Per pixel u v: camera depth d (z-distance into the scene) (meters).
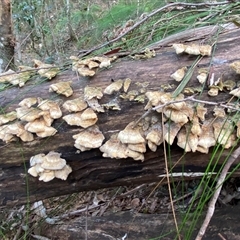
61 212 0.87
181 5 0.78
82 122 0.55
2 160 0.58
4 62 1.24
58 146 0.57
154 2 1.27
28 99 0.58
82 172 0.59
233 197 0.81
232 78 0.56
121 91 0.57
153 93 0.55
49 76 0.60
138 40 0.90
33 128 0.55
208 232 0.70
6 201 0.62
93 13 1.90
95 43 1.44
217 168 0.58
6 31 1.22
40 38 1.83
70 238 0.77
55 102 0.57
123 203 0.90
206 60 0.58
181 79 0.56
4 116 0.57
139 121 0.54
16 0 1.81
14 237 0.78
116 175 0.59
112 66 0.60
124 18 1.36
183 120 0.51
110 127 0.56
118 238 0.75
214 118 0.54
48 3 1.99
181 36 0.68
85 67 0.60
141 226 0.75
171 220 0.75
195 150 0.52
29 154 0.58
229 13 0.77
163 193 0.89
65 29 1.85
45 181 0.55
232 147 0.53
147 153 0.56
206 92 0.56
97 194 0.93
